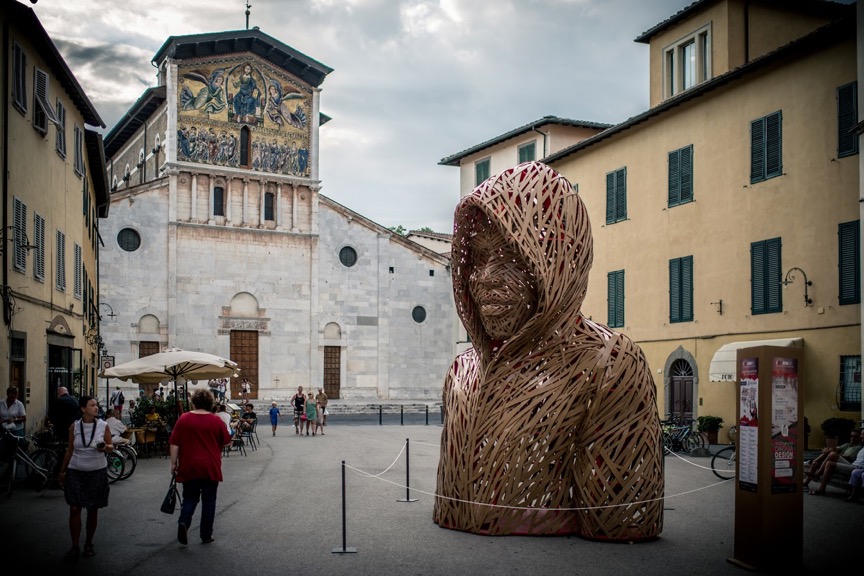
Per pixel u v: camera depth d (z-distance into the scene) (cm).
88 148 2947
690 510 1174
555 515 931
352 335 4900
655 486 925
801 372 835
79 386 2475
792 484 822
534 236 889
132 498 1339
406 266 5081
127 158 5634
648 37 2873
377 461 1923
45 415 2111
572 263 902
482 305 916
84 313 2806
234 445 2225
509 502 932
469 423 952
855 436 1428
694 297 2461
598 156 2939
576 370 909
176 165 4456
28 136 1956
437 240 5853
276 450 2261
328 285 4853
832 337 2008
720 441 2291
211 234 4547
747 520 827
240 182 4650
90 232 3194
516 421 920
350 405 4481
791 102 2150
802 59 2119
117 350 4278
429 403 4766
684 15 2686
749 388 837
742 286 2286
